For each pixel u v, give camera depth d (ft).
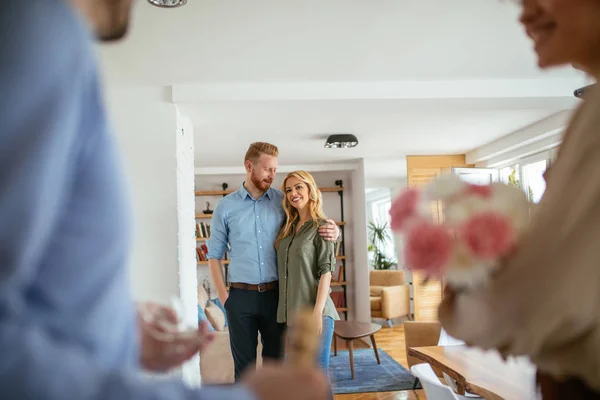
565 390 2.14
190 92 10.73
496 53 9.62
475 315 2.19
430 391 6.25
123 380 1.19
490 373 7.14
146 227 10.30
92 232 1.46
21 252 1.13
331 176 24.63
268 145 9.10
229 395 1.32
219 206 9.35
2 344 1.08
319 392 1.46
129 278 1.63
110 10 1.78
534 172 17.03
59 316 1.36
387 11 7.73
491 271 2.13
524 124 15.17
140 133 10.60
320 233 8.35
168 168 10.51
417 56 9.65
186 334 2.30
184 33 8.31
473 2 7.51
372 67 10.19
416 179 20.22
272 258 8.88
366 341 22.26
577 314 1.86
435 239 2.08
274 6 7.45
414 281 20.39
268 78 10.62
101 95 1.51
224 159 20.35
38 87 1.21
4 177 1.12
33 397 1.06
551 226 1.99
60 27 1.31
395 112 13.19
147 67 9.76
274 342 8.80
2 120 1.14
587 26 2.20
